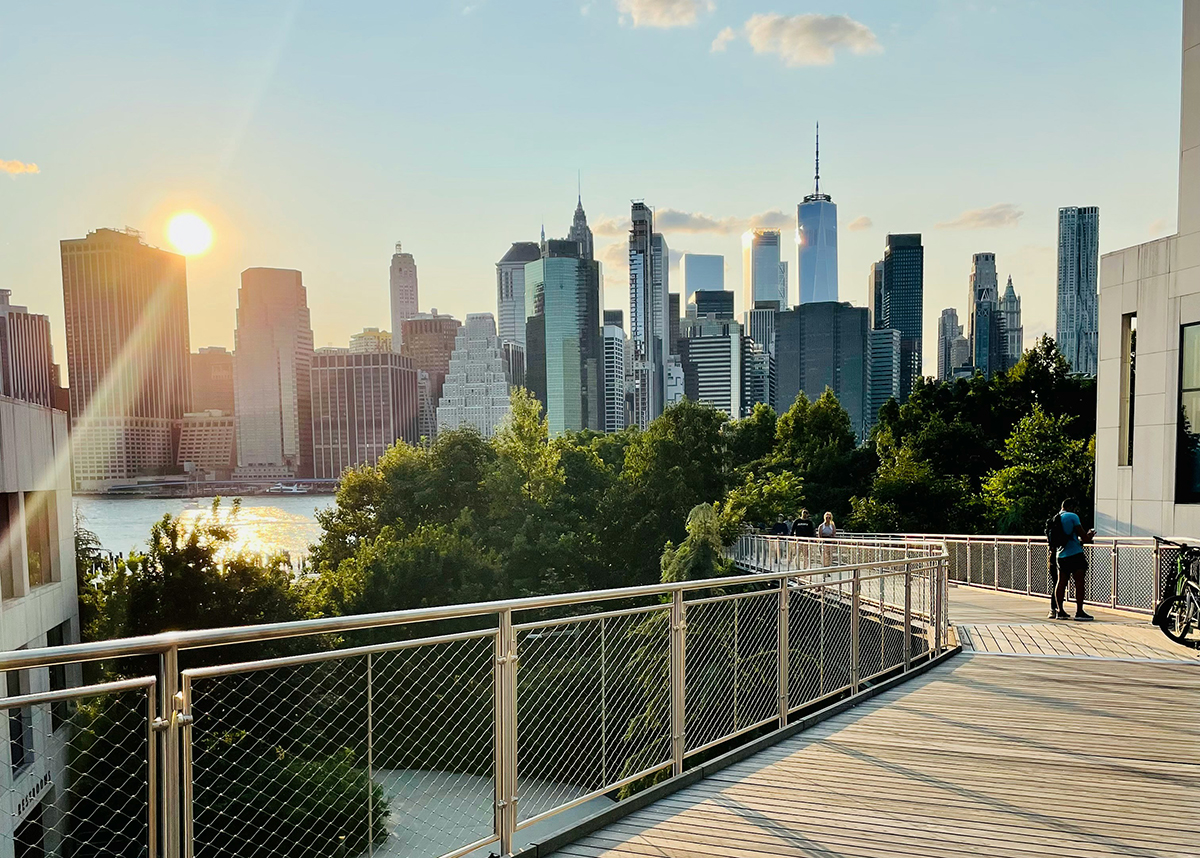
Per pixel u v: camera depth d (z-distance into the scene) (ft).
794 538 81.35
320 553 178.40
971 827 14.66
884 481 140.46
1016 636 35.70
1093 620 40.42
